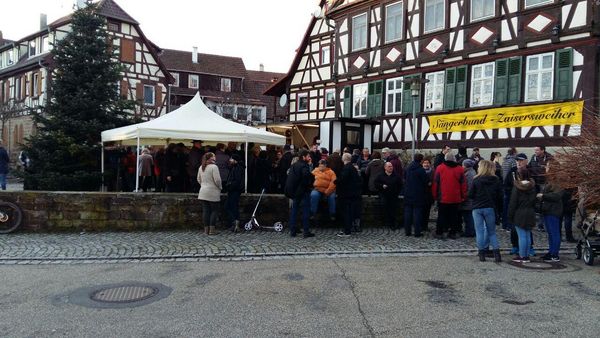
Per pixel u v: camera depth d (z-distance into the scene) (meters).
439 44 20.39
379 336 4.70
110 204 10.63
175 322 5.07
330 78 26.50
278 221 11.36
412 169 10.43
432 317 5.25
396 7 22.50
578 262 8.05
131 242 9.42
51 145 15.17
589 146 8.00
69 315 5.28
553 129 16.33
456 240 10.01
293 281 6.71
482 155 18.52
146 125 12.73
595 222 8.15
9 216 10.35
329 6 26.59
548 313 5.39
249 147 15.76
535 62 17.14
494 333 4.78
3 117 35.00
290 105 29.34
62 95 15.59
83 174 15.01
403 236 10.47
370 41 23.77
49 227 10.51
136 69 38.44
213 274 7.09
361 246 9.27
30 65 35.78
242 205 11.18
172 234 10.37
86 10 16.19
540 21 16.89
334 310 5.47
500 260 8.06
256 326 4.96
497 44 18.08
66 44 15.77
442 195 10.00
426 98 21.02
